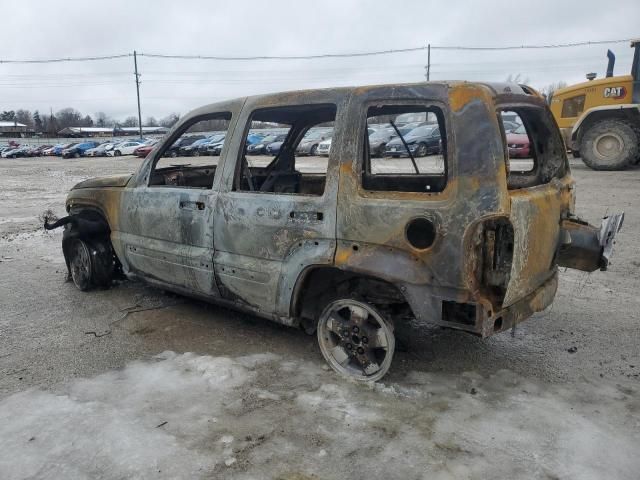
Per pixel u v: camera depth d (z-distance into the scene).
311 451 2.71
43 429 2.92
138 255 4.68
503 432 2.85
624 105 13.70
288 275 3.51
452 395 3.24
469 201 2.77
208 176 5.17
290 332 4.28
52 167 28.45
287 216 3.47
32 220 10.20
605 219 3.66
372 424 2.94
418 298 3.00
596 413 3.03
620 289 5.20
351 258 3.18
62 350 4.00
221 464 2.61
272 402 3.18
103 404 3.18
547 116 3.66
